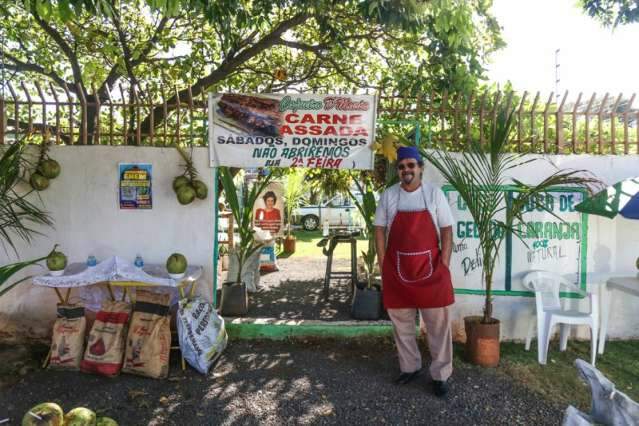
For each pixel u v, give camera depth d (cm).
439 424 368
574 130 532
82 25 722
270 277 880
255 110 520
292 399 403
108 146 521
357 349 507
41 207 521
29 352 488
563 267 530
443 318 400
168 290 517
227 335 519
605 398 247
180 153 512
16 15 757
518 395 410
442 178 530
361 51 837
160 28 755
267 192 960
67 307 456
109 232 525
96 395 404
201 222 525
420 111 530
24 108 742
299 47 740
